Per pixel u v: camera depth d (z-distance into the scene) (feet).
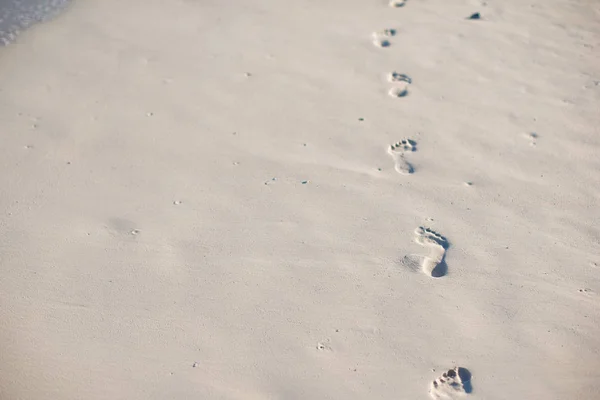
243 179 8.35
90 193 8.21
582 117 9.18
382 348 6.31
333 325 6.54
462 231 7.48
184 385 6.06
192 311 6.72
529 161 8.45
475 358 6.19
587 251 7.18
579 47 10.85
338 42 11.25
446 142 8.84
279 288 6.93
